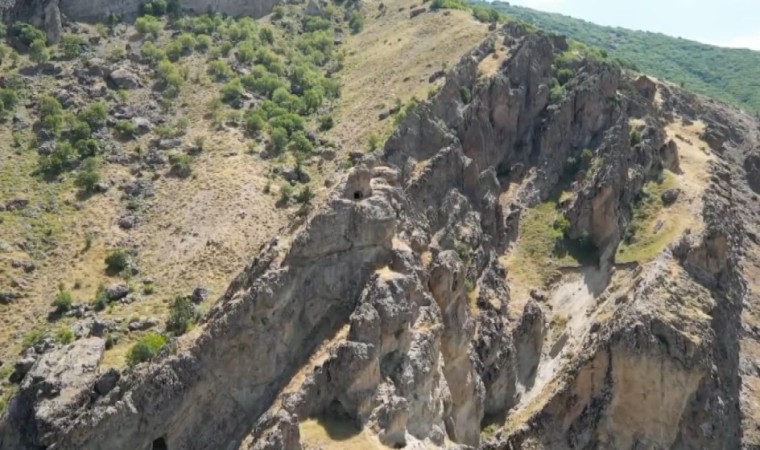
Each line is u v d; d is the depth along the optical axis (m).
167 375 78.38
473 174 115.06
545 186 125.75
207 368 80.06
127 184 127.62
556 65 139.25
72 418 79.25
